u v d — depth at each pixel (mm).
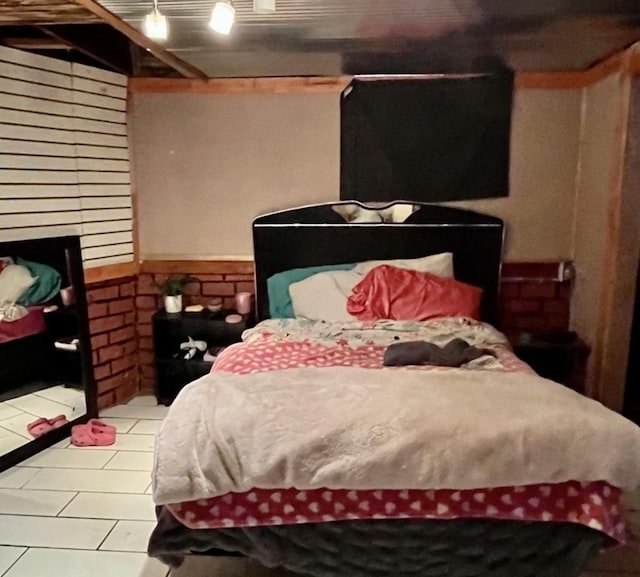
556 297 3910
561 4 2305
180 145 3904
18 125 3160
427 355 2717
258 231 3832
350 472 1840
